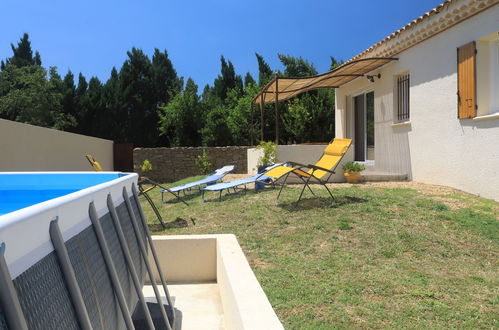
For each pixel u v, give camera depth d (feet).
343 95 41.65
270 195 25.62
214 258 11.11
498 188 21.34
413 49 28.89
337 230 17.22
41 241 3.01
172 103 82.99
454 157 24.88
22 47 107.24
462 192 23.90
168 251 11.05
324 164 24.25
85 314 3.40
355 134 41.09
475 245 14.93
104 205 5.19
